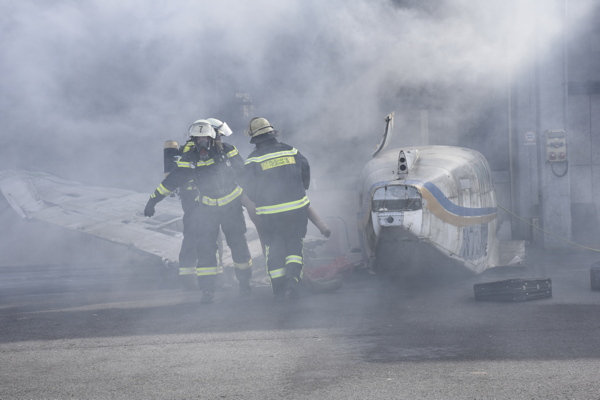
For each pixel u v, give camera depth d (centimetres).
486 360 490
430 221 854
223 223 888
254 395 416
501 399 393
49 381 465
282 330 634
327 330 628
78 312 793
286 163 851
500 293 790
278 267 834
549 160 1439
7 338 631
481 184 988
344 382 439
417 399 397
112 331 655
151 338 612
